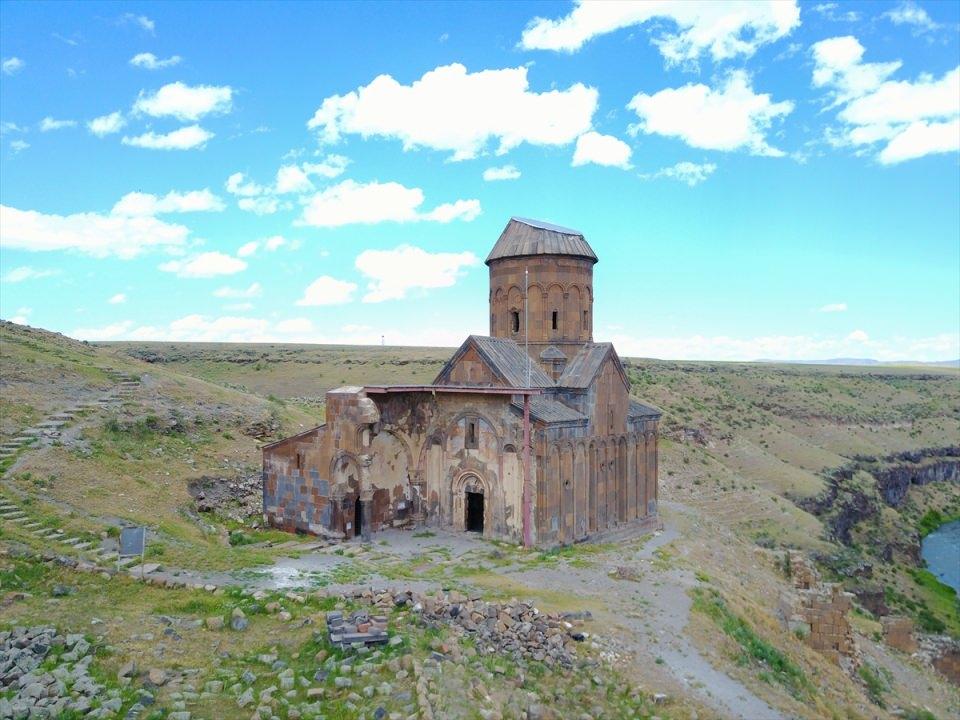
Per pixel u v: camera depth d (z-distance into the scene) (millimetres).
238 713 15422
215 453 42812
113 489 33062
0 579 21453
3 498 28281
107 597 21578
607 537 37031
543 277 39188
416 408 37094
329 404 33812
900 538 85500
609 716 17531
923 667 37219
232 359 124875
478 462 34688
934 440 136750
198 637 19156
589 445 35875
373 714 15141
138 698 15711
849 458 111562
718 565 36375
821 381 163750
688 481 71438
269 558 27859
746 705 19266
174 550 26453
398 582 25250
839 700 25234
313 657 17875
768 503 70062
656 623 23859
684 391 114500
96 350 58406
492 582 26625
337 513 33406
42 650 17547
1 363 44562
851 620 41844
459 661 18078
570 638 21047
